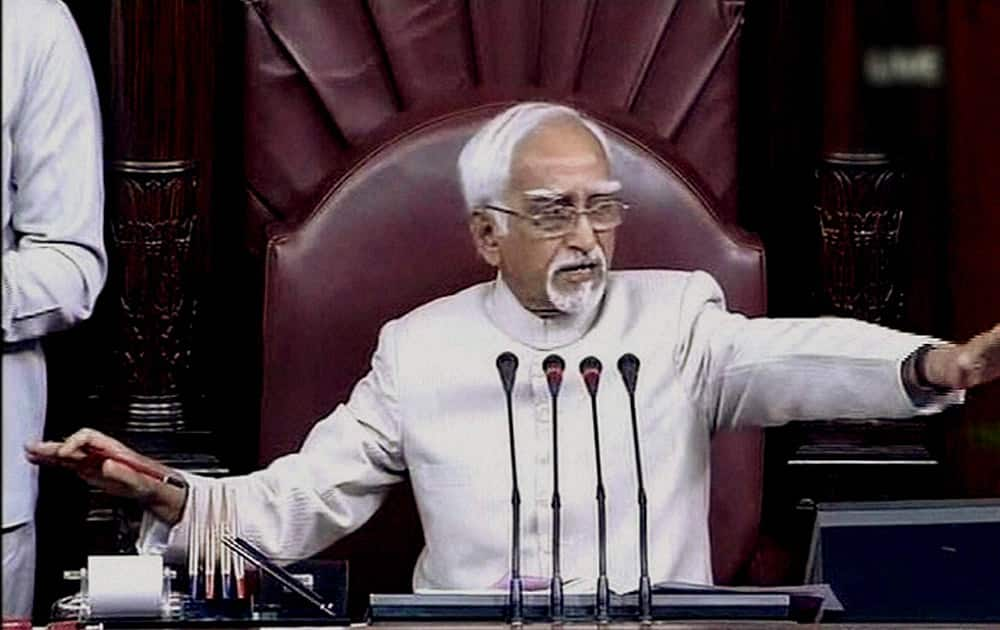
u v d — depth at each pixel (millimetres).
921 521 5812
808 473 9188
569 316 6934
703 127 9273
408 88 9117
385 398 6984
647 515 6711
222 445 9359
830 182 9195
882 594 5766
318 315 7910
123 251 8930
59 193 7785
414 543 7773
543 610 5754
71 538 9148
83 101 7863
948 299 9531
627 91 9195
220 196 9297
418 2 9125
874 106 9180
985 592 5738
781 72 9438
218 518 6625
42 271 7695
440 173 7945
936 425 9406
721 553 7918
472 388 6926
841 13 9148
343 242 7922
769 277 9500
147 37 8859
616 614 5707
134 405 9039
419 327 7047
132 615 5781
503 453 6844
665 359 6926
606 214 6828
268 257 7934
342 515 6992
